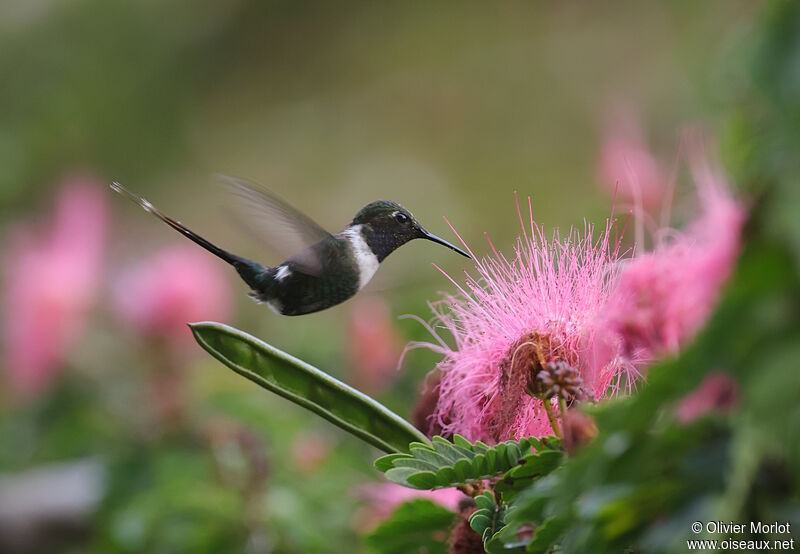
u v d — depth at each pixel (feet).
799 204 7.89
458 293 16.12
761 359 8.02
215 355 13.82
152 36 61.62
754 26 8.82
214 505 26.14
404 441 13.76
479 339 15.10
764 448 8.55
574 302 14.39
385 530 14.80
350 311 31.94
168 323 32.32
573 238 15.19
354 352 31.68
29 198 52.80
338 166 68.85
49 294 34.71
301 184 67.97
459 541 13.69
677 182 24.25
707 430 8.87
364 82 70.33
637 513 9.36
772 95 8.48
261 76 67.05
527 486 11.88
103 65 59.31
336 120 69.41
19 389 34.88
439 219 64.90
